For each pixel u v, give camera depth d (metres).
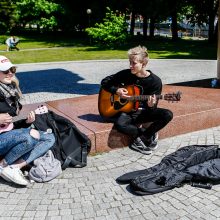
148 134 4.95
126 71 4.89
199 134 5.69
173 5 28.59
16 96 4.14
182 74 11.95
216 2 26.11
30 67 14.53
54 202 3.77
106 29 22.69
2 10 37.19
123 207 3.66
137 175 4.18
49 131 4.47
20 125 4.36
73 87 10.23
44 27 37.34
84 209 3.63
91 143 4.88
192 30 45.91
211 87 7.46
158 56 17.53
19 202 3.77
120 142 5.12
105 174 4.39
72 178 4.28
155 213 3.54
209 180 4.07
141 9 30.98
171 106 6.05
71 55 18.58
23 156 4.15
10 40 22.19
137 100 4.79
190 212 3.56
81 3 35.84
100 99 5.08
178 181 4.00
